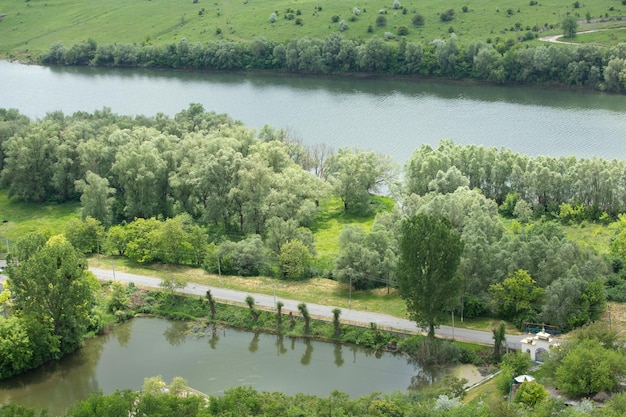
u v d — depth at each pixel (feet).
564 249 421.18
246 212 561.84
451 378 345.72
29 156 647.15
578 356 318.24
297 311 437.58
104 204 576.61
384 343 404.16
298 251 477.77
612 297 422.82
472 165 619.67
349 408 299.58
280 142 654.53
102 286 474.08
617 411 285.43
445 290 380.99
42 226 599.57
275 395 315.17
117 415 281.54
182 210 594.24
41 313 399.85
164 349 416.05
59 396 377.09
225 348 415.64
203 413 280.92
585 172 570.46
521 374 340.59
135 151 593.83
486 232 470.39
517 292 410.31
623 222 499.51
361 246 467.93
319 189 605.31
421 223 377.09
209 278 485.56
